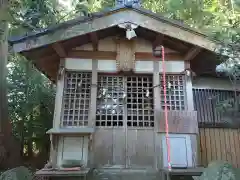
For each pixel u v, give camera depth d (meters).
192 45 5.13
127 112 5.38
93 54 5.57
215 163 4.03
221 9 7.91
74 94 5.41
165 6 8.85
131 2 5.12
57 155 5.00
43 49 5.27
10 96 9.30
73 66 5.49
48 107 9.81
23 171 4.57
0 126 7.52
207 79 6.55
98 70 5.48
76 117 5.29
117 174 4.90
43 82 10.22
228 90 6.49
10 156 7.93
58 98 5.27
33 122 9.50
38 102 9.33
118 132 5.19
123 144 5.12
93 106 5.27
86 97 5.40
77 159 5.00
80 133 4.98
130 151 5.09
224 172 3.71
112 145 5.11
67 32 4.95
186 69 5.53
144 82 5.59
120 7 5.09
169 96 5.47
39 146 9.79
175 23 5.10
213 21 7.95
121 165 5.00
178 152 5.10
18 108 9.18
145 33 5.53
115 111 5.37
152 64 5.56
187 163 5.04
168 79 5.57
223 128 6.05
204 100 6.33
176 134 5.20
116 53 5.57
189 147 5.14
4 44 7.67
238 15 6.63
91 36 5.15
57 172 4.43
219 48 4.95
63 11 7.50
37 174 4.35
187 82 5.49
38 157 9.70
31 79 9.36
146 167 5.00
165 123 5.21
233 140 5.99
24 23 6.04
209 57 5.59
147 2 9.38
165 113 5.15
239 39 4.62
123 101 5.40
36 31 4.89
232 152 5.90
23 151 9.52
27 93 9.30
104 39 5.67
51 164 4.92
